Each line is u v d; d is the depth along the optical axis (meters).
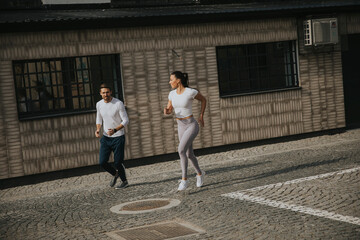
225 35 11.95
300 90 12.84
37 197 8.90
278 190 7.70
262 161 10.31
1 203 8.65
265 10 11.92
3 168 10.12
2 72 10.02
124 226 6.45
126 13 11.09
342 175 8.31
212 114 11.88
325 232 5.53
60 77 10.75
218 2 12.65
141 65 11.18
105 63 11.12
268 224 5.98
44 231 6.54
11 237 6.38
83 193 8.87
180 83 8.13
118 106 8.67
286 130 12.72
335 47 13.03
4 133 10.09
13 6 10.93
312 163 9.59
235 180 8.73
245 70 12.47
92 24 10.42
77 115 10.67
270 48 12.74
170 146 11.51
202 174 8.45
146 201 7.75
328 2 13.23
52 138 10.47
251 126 12.31
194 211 6.89
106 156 8.89
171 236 5.83
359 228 5.59
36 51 10.26
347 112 13.96
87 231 6.36
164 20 11.01
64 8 11.26
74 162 10.66
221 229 5.94
